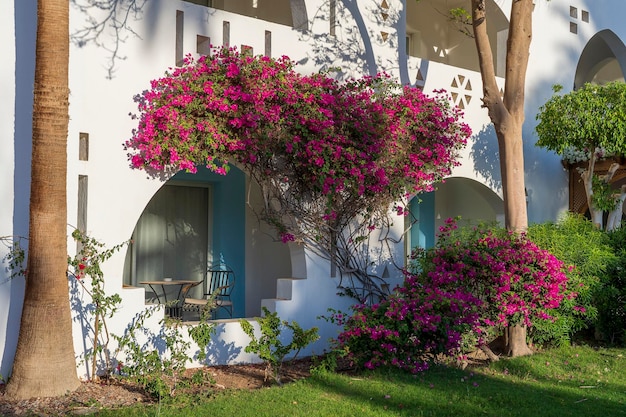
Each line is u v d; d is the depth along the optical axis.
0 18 7.00
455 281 8.16
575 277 8.90
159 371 6.84
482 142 11.61
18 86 7.07
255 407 5.98
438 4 14.30
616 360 8.42
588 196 11.66
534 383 7.14
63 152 6.46
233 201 11.49
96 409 5.98
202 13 8.30
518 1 8.76
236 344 8.30
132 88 7.69
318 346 9.01
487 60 8.73
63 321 6.48
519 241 8.53
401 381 7.05
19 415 5.77
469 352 8.95
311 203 8.86
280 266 11.72
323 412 5.82
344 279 9.40
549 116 11.45
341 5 9.79
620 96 10.84
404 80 10.47
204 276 11.48
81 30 7.32
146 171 7.79
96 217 7.39
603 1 13.95
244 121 7.94
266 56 8.64
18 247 6.98
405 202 10.20
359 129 8.67
